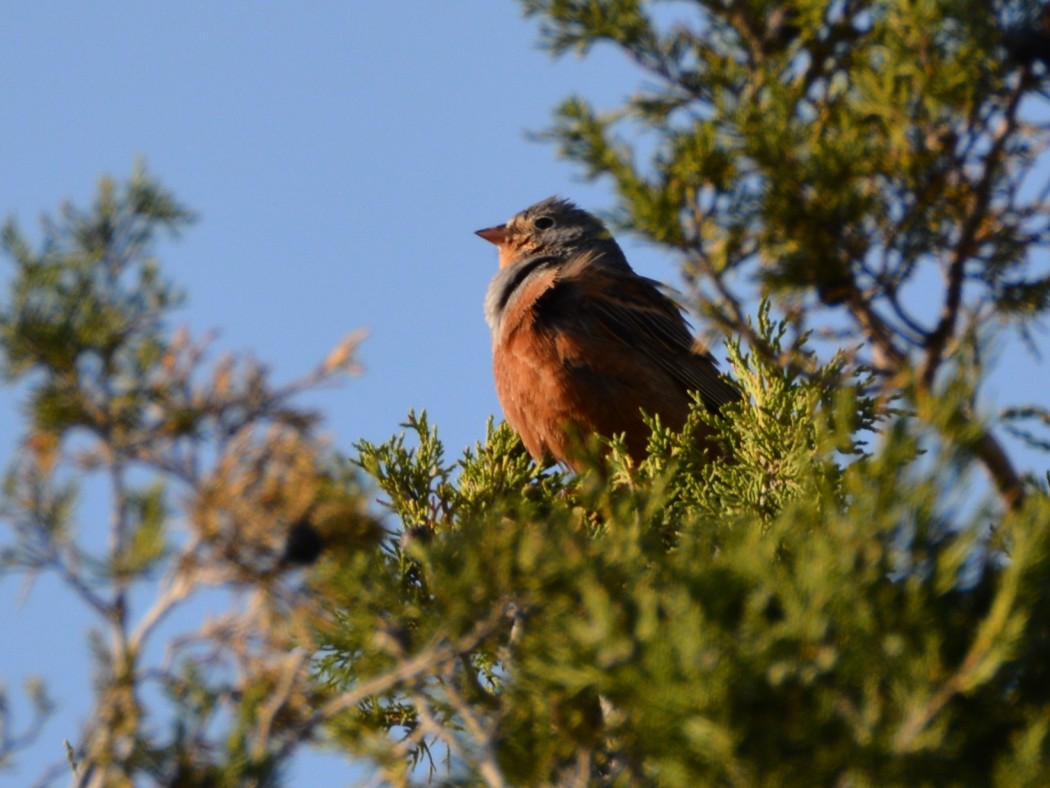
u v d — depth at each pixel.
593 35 8.66
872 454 6.31
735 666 5.38
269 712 6.11
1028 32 7.30
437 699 7.48
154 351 6.57
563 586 6.59
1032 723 5.50
